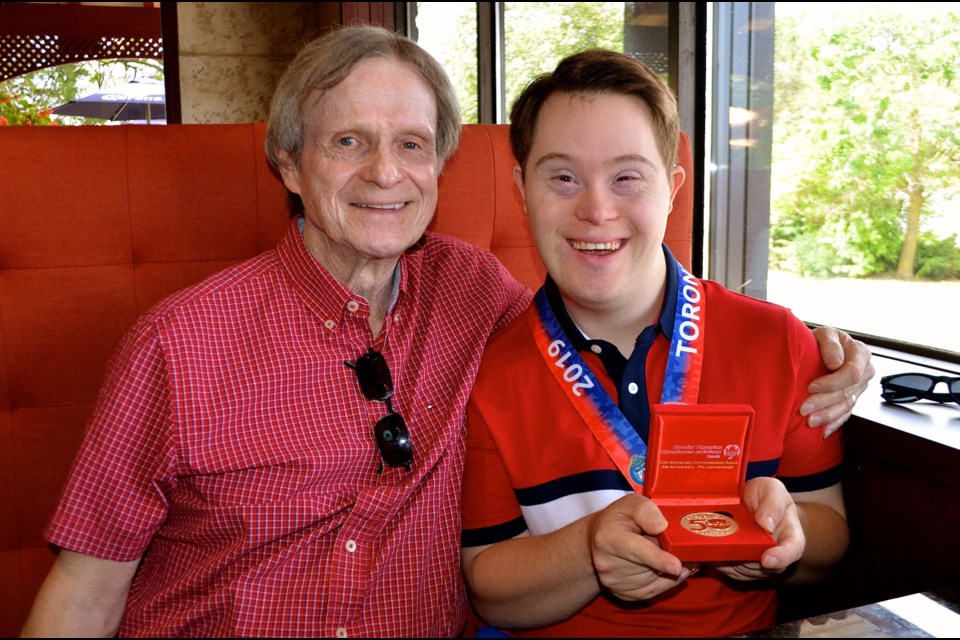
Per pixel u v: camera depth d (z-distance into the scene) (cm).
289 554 98
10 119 440
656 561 76
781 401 99
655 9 197
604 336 106
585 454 99
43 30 434
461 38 323
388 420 103
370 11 335
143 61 452
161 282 135
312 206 108
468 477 106
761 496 84
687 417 85
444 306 117
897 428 106
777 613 134
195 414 96
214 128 139
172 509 103
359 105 104
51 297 130
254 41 401
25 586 130
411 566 102
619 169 94
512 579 96
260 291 104
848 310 159
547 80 99
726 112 193
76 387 132
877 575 114
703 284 111
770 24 176
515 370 106
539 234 99
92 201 131
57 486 131
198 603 98
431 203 112
